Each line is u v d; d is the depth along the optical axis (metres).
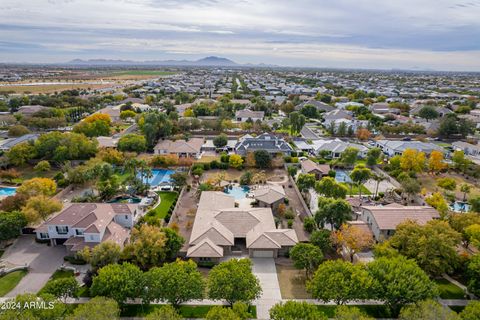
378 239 63.56
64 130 148.00
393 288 43.59
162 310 39.31
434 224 56.88
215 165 105.19
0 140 125.19
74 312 39.25
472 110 192.50
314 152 121.19
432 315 38.50
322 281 45.53
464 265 52.19
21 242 63.62
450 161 114.12
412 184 81.38
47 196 76.62
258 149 112.19
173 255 56.75
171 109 178.00
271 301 49.03
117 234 61.69
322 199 69.81
